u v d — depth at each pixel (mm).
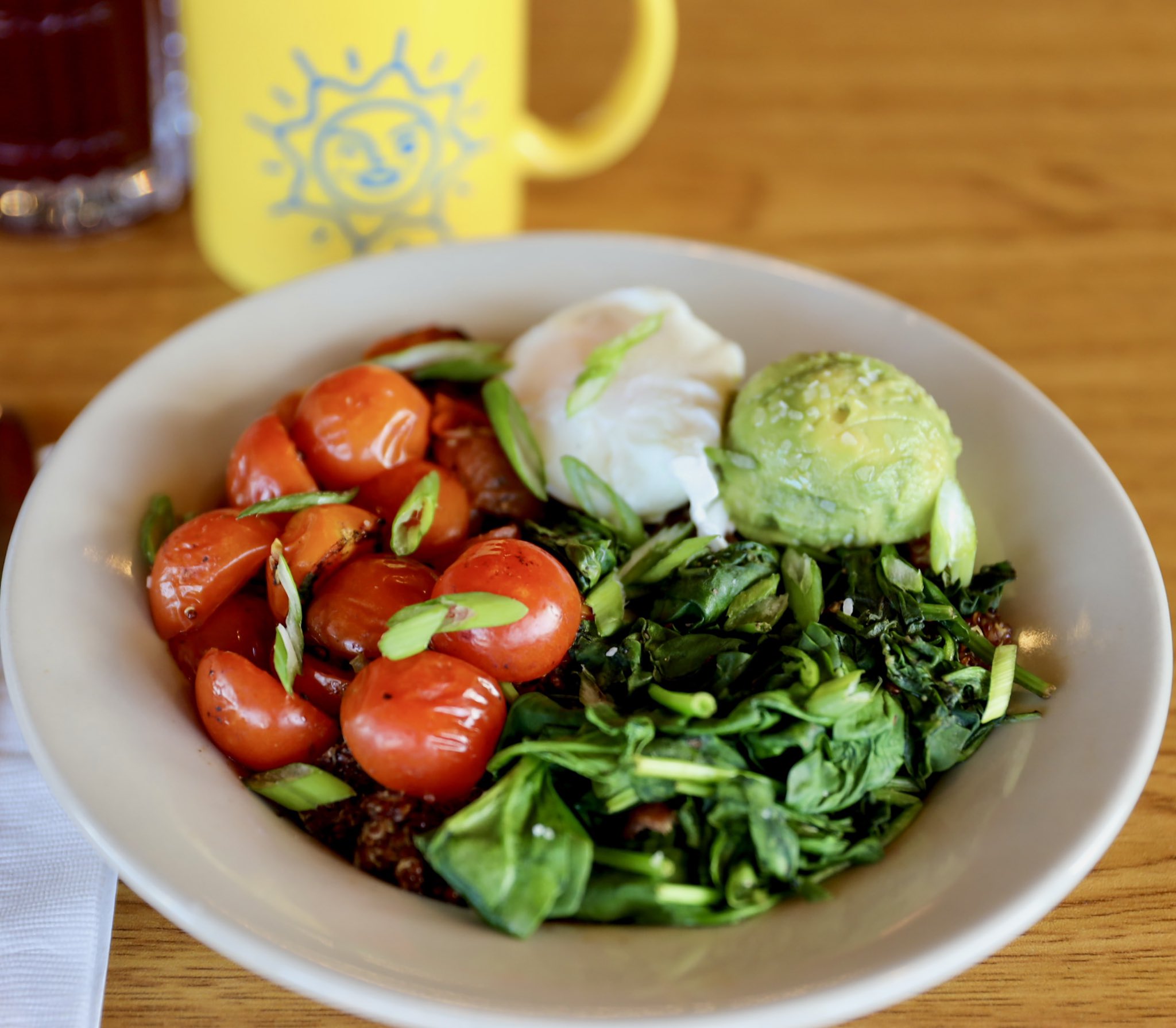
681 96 542
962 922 303
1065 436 379
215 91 423
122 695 328
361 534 358
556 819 321
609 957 305
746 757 330
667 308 406
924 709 340
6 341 439
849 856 324
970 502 383
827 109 541
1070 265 485
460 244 423
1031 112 545
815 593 359
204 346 392
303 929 302
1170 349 459
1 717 351
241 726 334
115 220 476
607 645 352
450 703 330
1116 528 359
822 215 499
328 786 333
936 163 521
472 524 387
